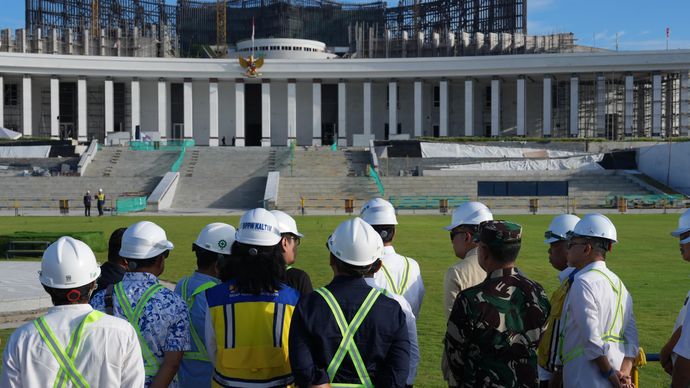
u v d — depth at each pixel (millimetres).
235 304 6480
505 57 85062
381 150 70188
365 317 5820
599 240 7148
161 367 6512
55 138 81125
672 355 7262
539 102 92875
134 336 5770
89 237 25312
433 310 15578
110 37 94438
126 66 86188
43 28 97375
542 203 57312
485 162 67125
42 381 5500
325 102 95750
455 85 94188
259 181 60531
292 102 89562
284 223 7801
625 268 21625
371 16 111312
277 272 6609
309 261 23125
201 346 7352
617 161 66375
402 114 94625
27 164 68250
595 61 82688
